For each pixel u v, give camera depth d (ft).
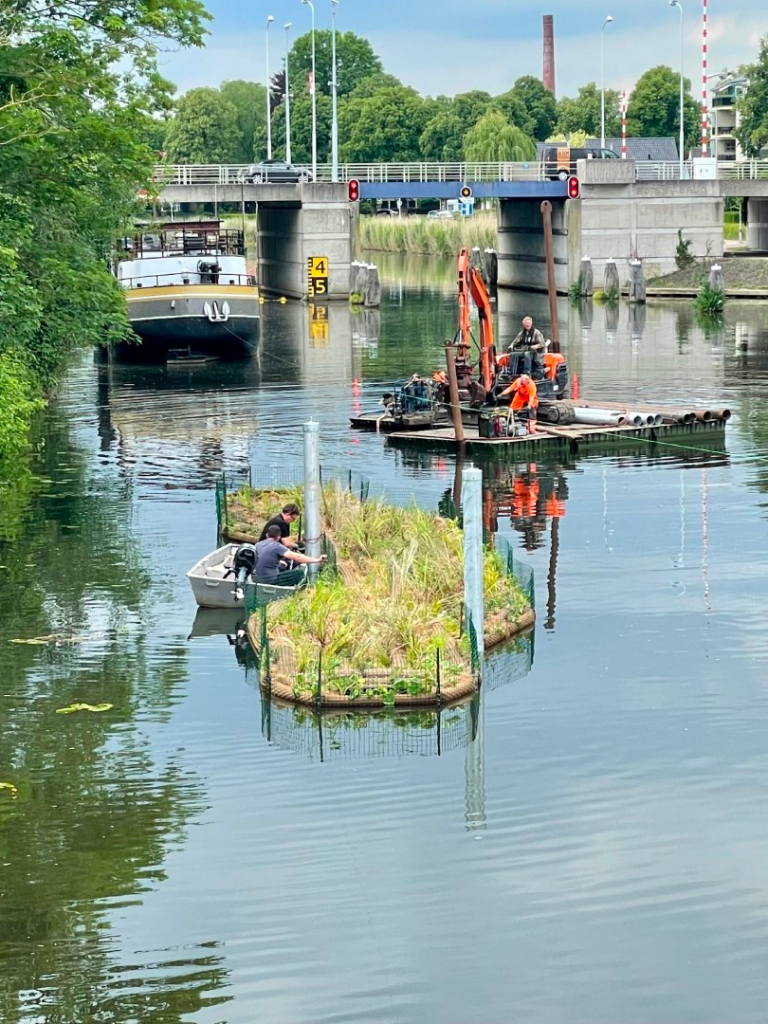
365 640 79.20
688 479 130.21
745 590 95.45
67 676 80.53
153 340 226.17
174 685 79.10
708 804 64.13
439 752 70.33
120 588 97.14
